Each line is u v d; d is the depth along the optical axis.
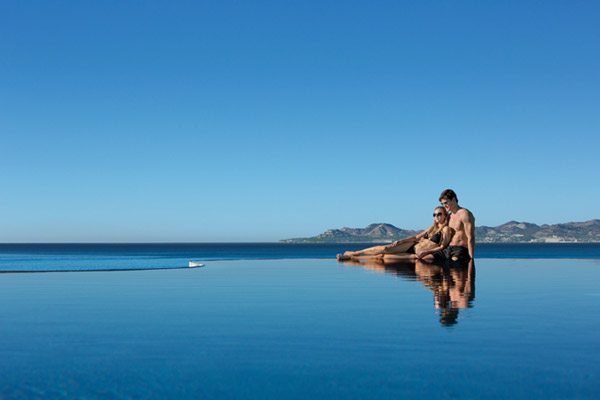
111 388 2.74
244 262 18.38
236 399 2.56
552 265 15.69
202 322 4.81
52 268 22.55
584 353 3.48
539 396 2.58
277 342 3.88
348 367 3.14
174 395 2.62
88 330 4.41
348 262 17.03
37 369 3.12
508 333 4.18
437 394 2.62
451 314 5.21
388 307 5.75
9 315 5.31
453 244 15.84
